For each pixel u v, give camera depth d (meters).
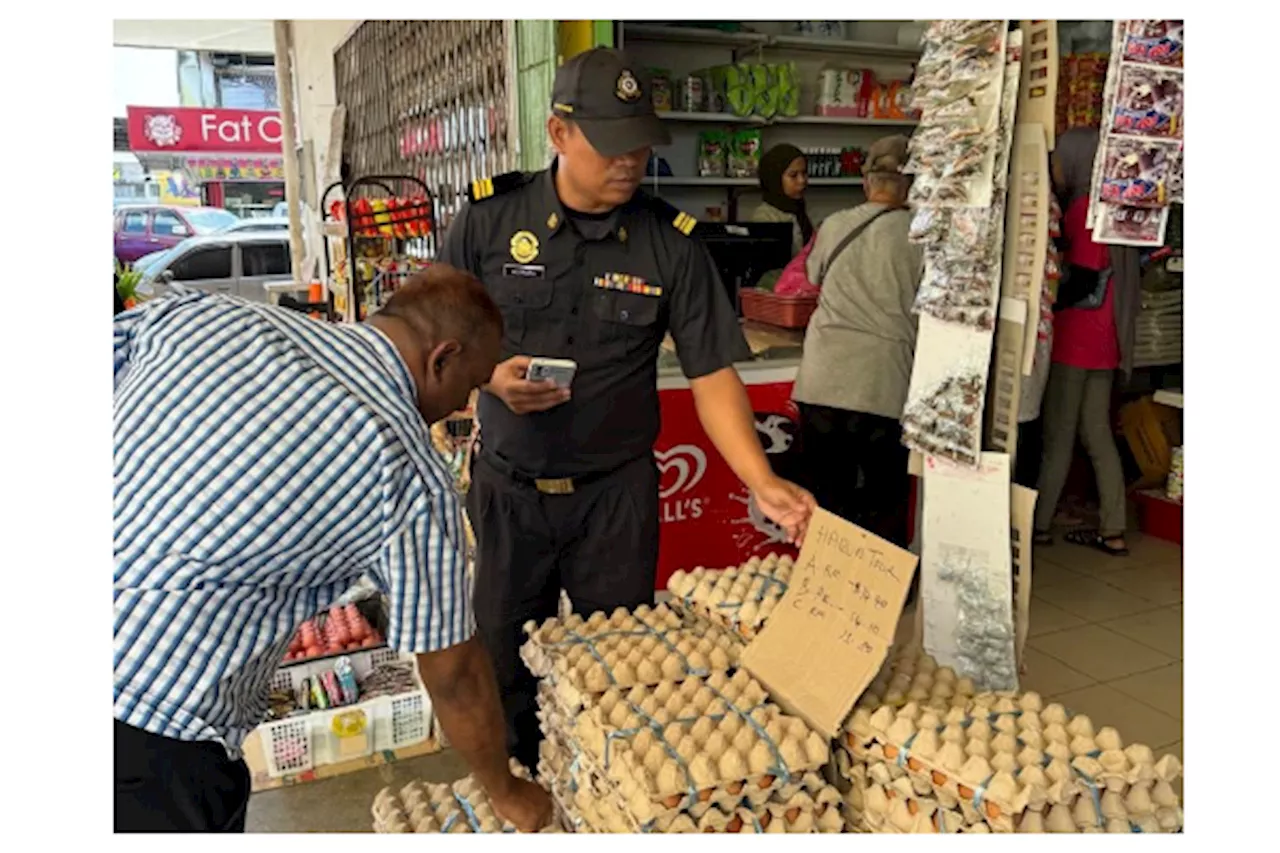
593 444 2.14
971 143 1.64
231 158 12.75
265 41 10.83
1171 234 3.96
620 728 1.37
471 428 3.16
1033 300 1.59
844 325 3.28
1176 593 3.81
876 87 5.63
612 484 2.17
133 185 14.69
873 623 1.35
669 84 5.09
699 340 2.14
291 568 1.21
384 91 6.48
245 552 1.17
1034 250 1.59
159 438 1.18
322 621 3.04
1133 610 3.66
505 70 4.07
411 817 1.54
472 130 4.63
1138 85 1.50
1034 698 1.37
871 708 1.36
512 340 2.14
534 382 2.00
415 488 1.22
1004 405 1.67
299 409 1.19
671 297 2.13
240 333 1.23
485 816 1.49
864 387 3.28
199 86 15.19
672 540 3.37
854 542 1.42
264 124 12.77
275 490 1.17
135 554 1.19
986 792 1.15
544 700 1.62
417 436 1.26
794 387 3.47
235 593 1.21
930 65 1.74
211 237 9.38
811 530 1.50
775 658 1.47
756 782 1.27
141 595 1.19
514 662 2.25
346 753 2.70
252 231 9.99
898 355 3.28
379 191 6.72
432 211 4.07
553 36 3.57
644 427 2.19
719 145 5.37
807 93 5.75
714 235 4.11
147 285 8.23
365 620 3.09
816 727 1.34
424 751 2.81
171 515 1.17
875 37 5.74
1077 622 3.57
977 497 1.68
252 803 2.58
